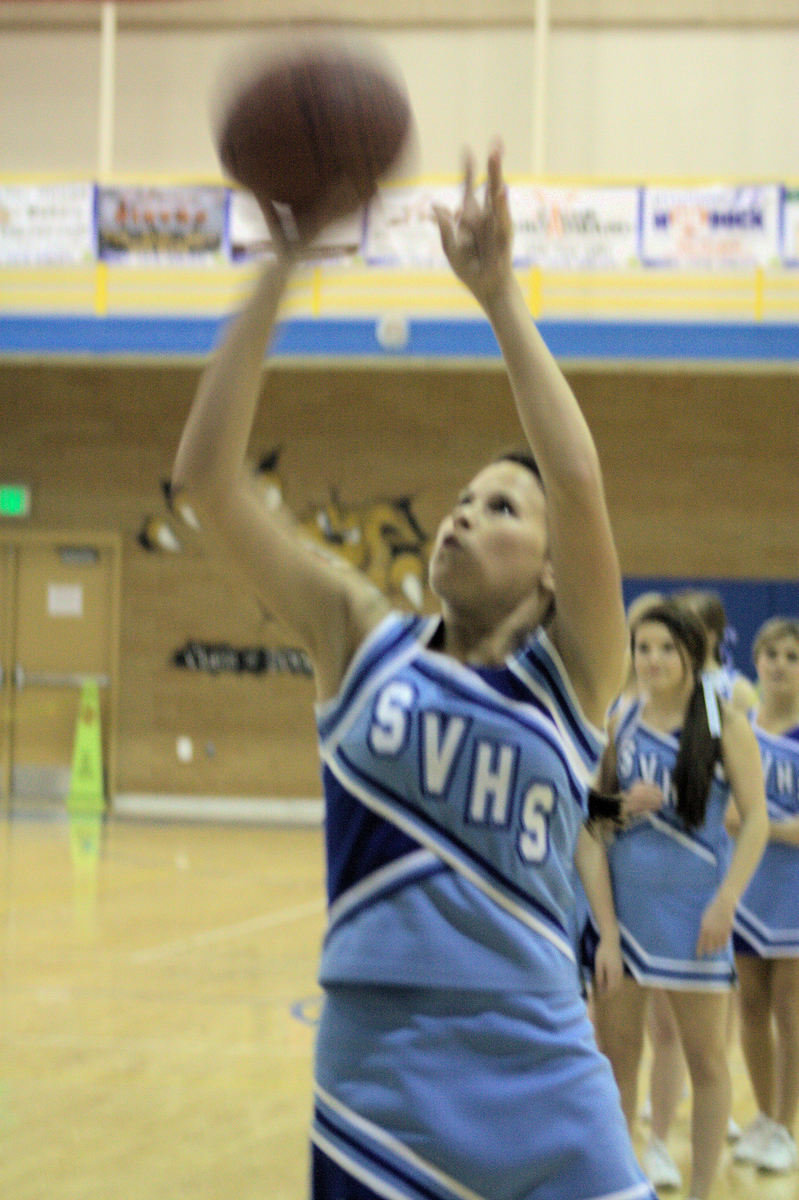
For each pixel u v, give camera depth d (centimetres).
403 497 1605
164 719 1641
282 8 1526
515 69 1502
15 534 1658
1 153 1586
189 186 1378
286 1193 442
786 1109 500
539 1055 186
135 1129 508
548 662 196
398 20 1514
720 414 1562
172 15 1539
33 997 715
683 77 1491
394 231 1368
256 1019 680
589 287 1330
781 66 1484
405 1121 184
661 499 1566
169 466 1641
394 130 198
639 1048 431
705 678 432
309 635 200
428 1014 186
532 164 1439
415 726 190
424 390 1603
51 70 1581
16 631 1675
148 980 759
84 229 1386
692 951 420
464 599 202
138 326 1382
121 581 1648
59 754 1672
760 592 1533
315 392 1616
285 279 192
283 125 192
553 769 192
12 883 1075
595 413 1575
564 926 196
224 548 197
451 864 188
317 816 1616
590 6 1498
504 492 203
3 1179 449
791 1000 504
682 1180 468
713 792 427
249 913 976
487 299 192
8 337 1395
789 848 507
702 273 1322
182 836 1412
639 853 424
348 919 191
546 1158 183
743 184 1316
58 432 1656
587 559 188
